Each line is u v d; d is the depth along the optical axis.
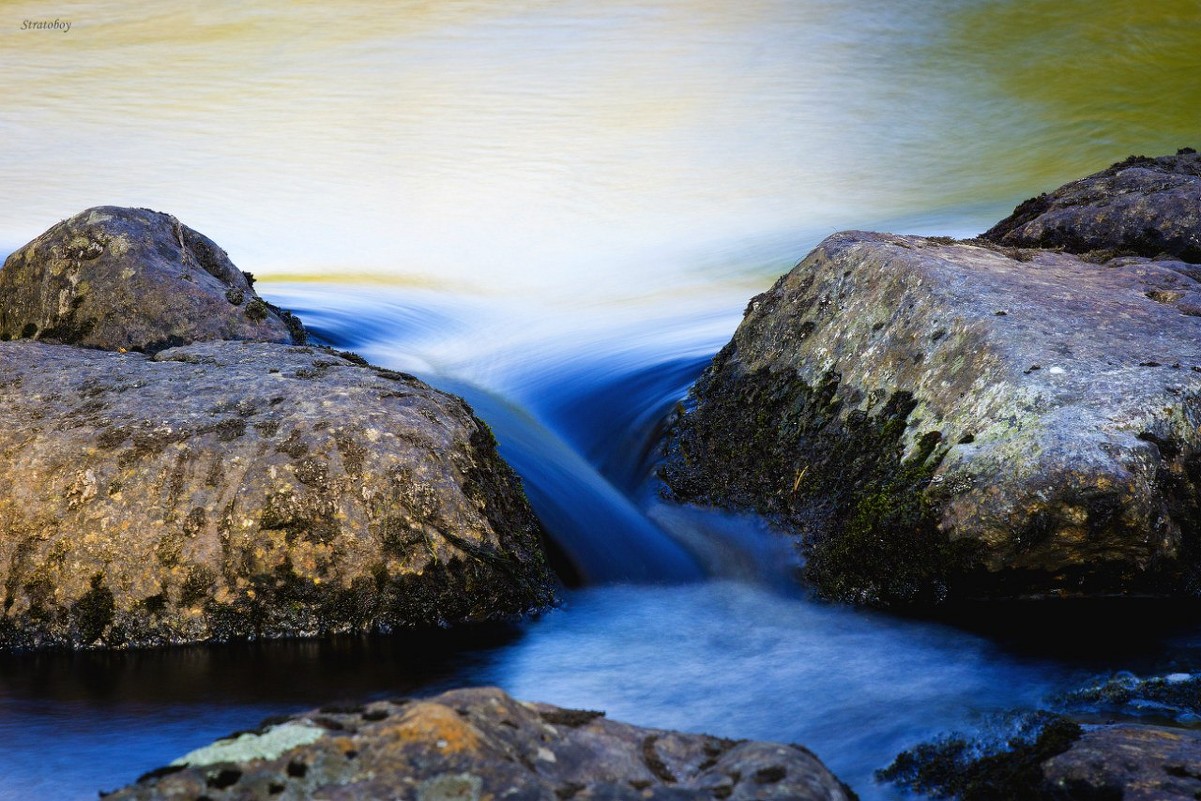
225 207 19.53
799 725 5.14
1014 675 5.52
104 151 22.03
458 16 30.33
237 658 5.89
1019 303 6.90
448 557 6.17
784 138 23.12
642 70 26.64
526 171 21.25
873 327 7.37
